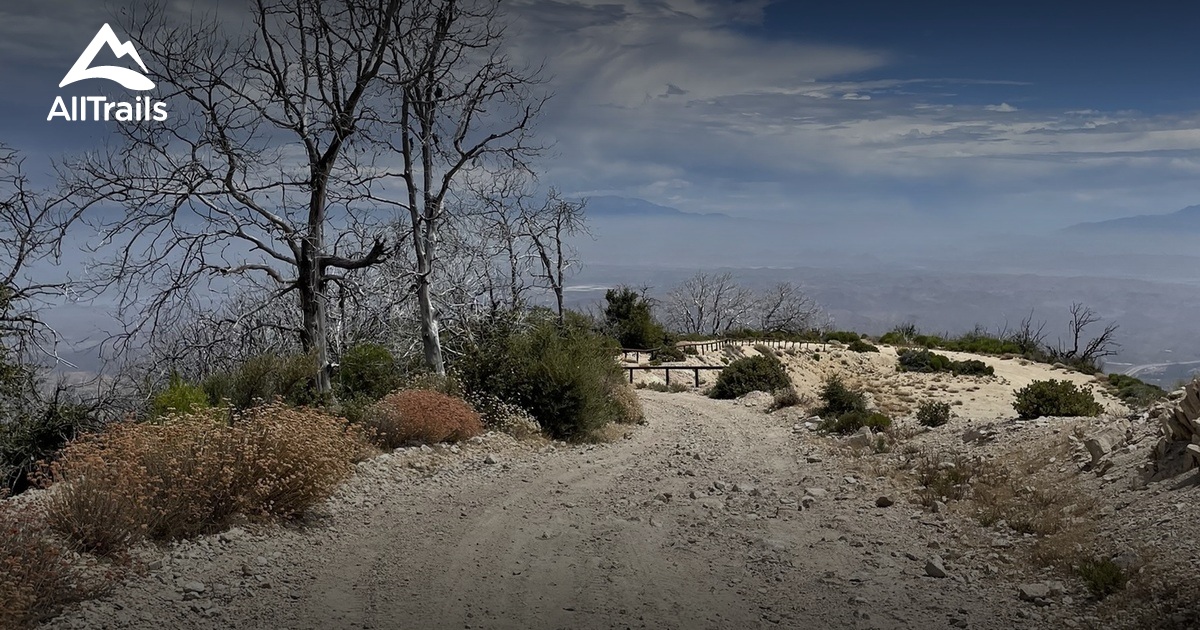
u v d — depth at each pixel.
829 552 8.96
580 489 12.57
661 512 10.91
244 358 18.78
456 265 24.23
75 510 7.57
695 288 77.69
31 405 15.59
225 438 9.40
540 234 28.92
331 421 12.27
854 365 44.91
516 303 26.75
